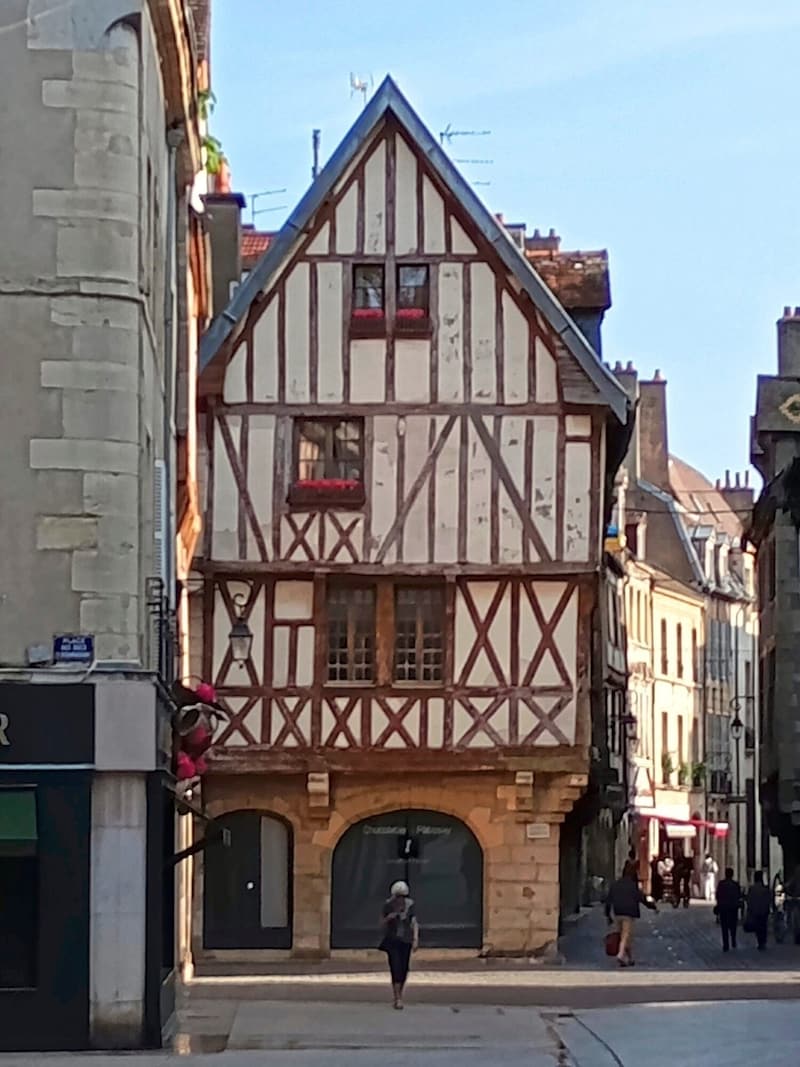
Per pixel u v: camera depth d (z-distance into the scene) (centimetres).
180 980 2308
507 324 2856
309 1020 1922
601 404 2831
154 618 1788
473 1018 1961
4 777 1596
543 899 2828
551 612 2822
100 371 1631
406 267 2875
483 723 2816
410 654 2842
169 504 2023
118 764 1602
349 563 2830
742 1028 1858
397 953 2072
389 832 2875
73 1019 1595
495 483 2836
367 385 2855
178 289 2236
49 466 1622
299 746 2819
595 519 2825
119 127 1647
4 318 1628
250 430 2852
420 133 2866
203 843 1875
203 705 2008
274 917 2881
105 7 1653
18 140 1639
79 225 1638
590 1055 1633
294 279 2870
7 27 1647
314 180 2873
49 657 1605
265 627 2833
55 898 1596
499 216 3512
